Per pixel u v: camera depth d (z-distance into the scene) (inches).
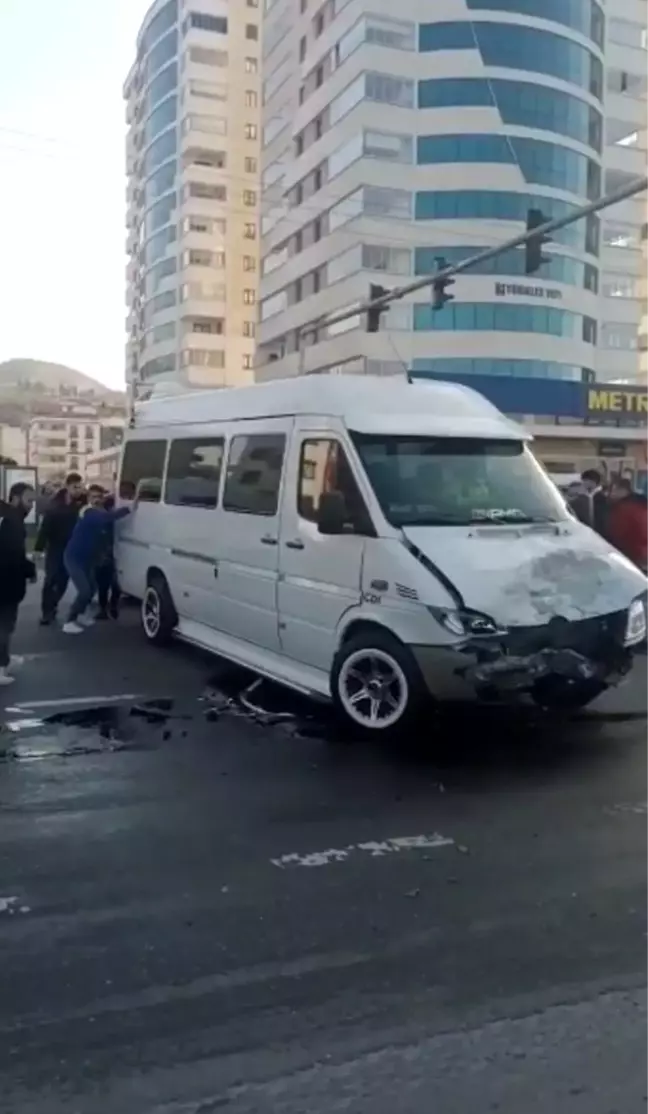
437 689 253.6
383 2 1834.4
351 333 1892.2
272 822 208.5
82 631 460.1
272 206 2310.5
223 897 170.2
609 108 2069.4
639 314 2097.7
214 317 2871.6
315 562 295.1
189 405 406.0
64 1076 117.5
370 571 271.0
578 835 203.5
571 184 1918.1
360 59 1833.2
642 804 223.5
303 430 311.7
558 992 139.2
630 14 2075.5
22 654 400.5
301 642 305.0
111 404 5526.6
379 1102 113.0
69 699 320.5
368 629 275.7
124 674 361.4
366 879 179.2
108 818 210.1
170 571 402.6
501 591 252.7
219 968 144.6
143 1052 122.6
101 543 460.8
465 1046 124.9
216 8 2822.3
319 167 2041.1
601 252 2044.8
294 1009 133.3
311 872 182.1
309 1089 115.4
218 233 2866.6
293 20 2158.0
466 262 677.9
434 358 1859.0
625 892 175.0
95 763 250.5
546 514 293.1
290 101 2182.6
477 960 148.3
